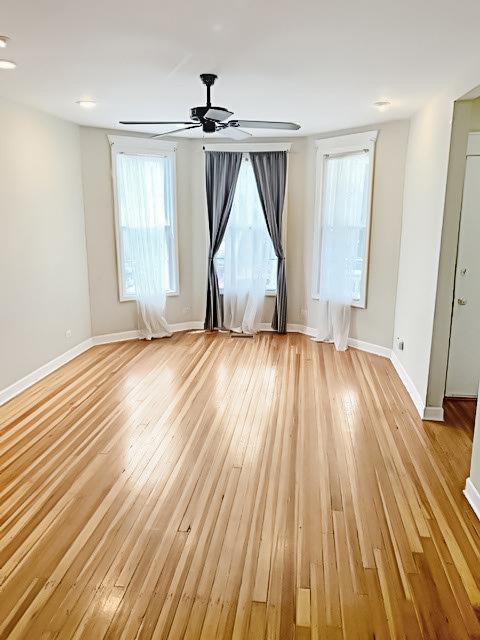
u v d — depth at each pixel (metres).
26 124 4.37
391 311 5.37
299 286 6.47
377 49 2.86
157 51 2.90
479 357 4.27
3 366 4.14
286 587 2.12
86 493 2.81
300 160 6.09
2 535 2.44
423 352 4.00
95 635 1.87
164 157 6.05
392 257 5.27
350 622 1.94
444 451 3.34
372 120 5.01
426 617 1.97
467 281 4.13
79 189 5.44
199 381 4.71
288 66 3.17
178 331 6.66
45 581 2.14
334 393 4.41
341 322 5.83
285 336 6.42
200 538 2.43
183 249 6.50
